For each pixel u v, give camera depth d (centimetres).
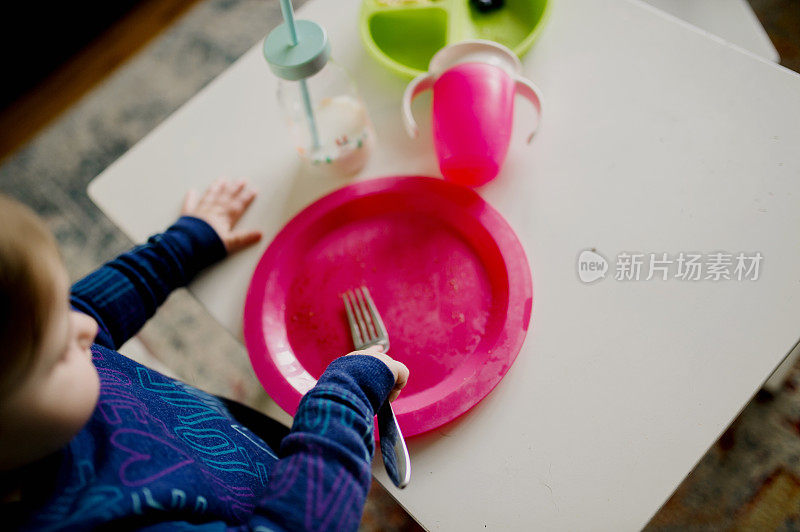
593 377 65
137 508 47
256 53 91
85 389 43
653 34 83
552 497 60
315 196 79
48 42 175
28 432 40
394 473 57
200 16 178
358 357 61
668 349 65
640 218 72
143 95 170
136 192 83
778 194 71
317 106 82
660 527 111
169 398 64
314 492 51
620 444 61
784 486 110
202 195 81
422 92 83
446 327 70
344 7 93
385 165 80
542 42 85
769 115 75
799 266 67
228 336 137
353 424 55
